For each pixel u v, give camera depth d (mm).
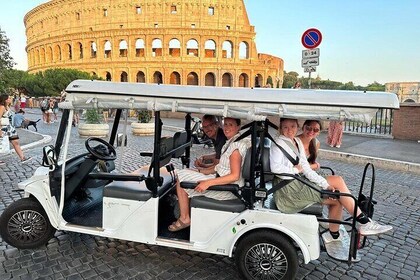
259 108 3111
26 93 58250
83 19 70938
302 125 4074
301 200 3365
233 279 3521
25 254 3916
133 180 3684
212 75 69500
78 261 3781
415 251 4273
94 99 3455
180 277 3525
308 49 8617
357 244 3330
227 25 68125
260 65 69000
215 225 3430
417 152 10195
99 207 4434
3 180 7059
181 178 3674
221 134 4582
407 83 38438
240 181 3492
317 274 3664
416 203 6066
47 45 78375
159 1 66188
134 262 3797
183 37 66375
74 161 4277
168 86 3395
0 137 8719
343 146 11266
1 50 36438
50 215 3891
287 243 3246
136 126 14312
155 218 3562
